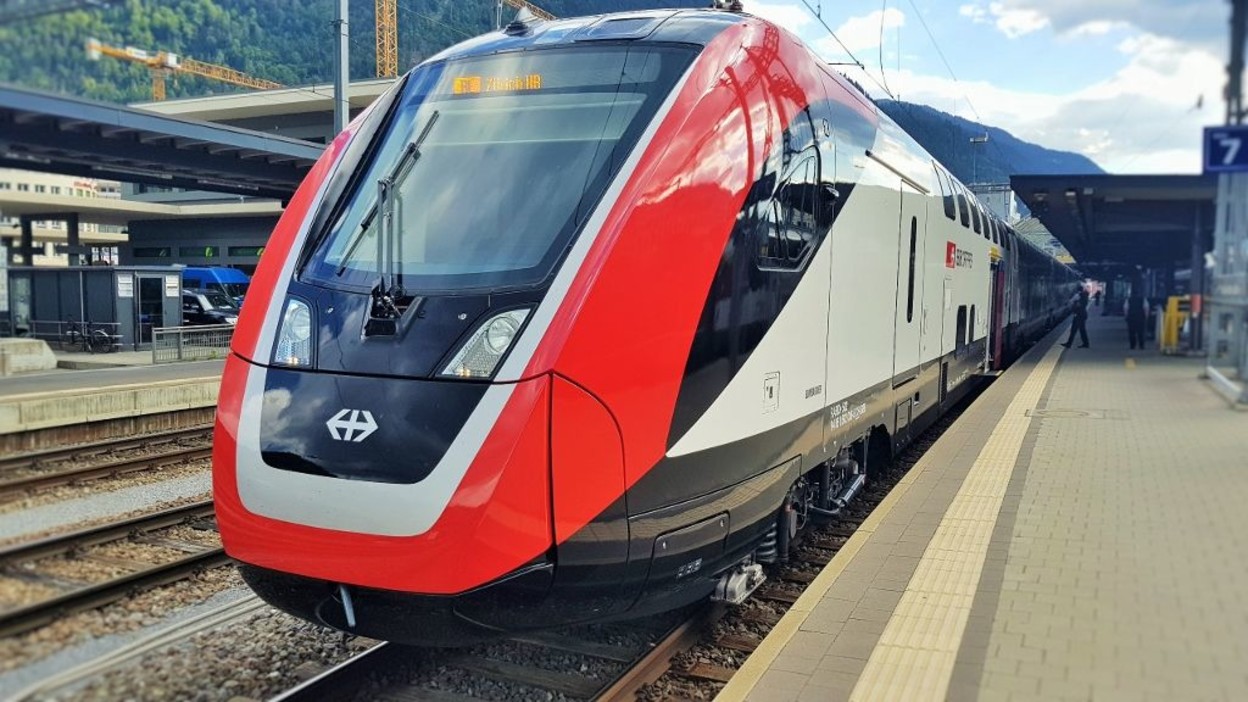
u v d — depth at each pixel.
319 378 3.85
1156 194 9.12
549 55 4.77
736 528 4.55
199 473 8.86
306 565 3.62
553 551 3.61
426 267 4.09
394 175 4.51
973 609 4.61
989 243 13.83
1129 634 4.25
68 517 6.81
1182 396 10.40
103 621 4.74
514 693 4.29
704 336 4.22
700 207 4.23
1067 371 15.34
